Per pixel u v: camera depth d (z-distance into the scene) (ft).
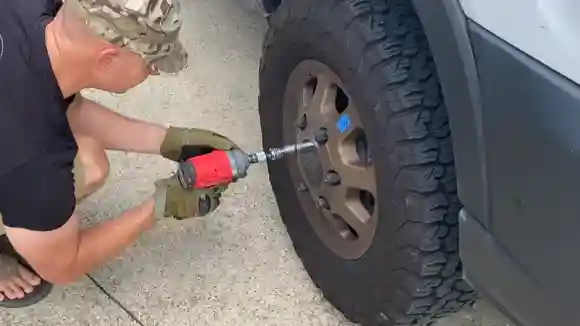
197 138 6.17
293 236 6.68
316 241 6.37
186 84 8.62
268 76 6.32
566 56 3.77
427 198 4.99
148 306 6.61
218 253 7.05
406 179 5.01
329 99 5.75
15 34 4.58
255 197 7.52
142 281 6.80
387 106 4.98
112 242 5.60
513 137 4.11
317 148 5.93
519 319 4.63
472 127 4.36
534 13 3.90
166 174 7.69
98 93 8.41
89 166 6.11
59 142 4.82
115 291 6.72
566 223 3.97
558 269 4.14
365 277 5.75
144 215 5.61
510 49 3.98
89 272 6.83
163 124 8.14
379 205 5.32
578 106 3.73
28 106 4.58
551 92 3.83
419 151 4.94
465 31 4.19
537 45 3.87
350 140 5.62
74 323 6.47
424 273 5.20
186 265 6.94
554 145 3.88
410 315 5.59
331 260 6.21
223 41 9.16
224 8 9.55
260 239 7.17
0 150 4.59
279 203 6.75
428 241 5.08
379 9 5.08
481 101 4.24
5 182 4.68
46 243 5.10
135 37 4.37
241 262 6.97
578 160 3.78
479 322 6.48
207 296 6.69
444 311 5.74
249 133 8.09
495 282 4.68
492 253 4.60
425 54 5.00
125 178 7.63
